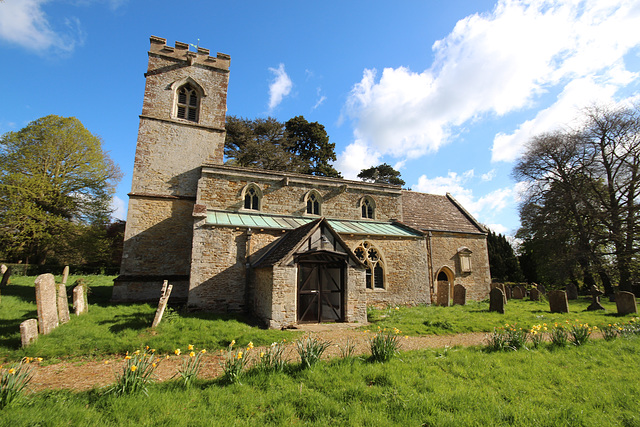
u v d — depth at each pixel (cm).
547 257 3148
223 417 426
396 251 1762
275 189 1853
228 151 3928
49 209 2928
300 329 1086
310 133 4503
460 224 2466
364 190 2070
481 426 412
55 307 925
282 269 1144
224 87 2077
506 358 708
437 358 699
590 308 1623
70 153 3070
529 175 3073
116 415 418
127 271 1627
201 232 1393
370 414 431
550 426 419
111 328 935
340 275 1291
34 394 499
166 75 1956
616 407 475
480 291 2327
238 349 812
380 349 683
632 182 2569
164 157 1834
